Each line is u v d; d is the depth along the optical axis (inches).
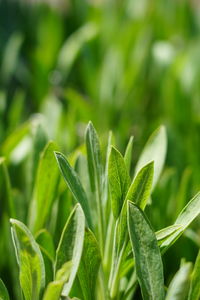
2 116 33.7
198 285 16.6
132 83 39.5
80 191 16.9
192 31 56.8
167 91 36.5
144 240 16.0
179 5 57.9
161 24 50.9
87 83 42.1
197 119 29.8
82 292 17.4
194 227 24.6
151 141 19.4
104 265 18.2
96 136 17.5
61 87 44.3
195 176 28.1
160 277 16.0
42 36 52.1
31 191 22.3
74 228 15.8
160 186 22.5
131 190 16.4
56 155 16.5
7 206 21.3
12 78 48.1
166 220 22.6
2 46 52.4
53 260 18.3
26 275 15.8
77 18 56.3
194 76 38.2
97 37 44.5
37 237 18.9
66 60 44.5
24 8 58.7
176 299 16.0
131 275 19.2
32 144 22.7
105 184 17.6
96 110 38.2
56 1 62.9
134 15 57.2
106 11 58.2
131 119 39.4
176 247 21.9
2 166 21.7
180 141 29.7
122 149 31.9
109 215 18.6
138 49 43.0
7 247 21.4
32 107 44.8
